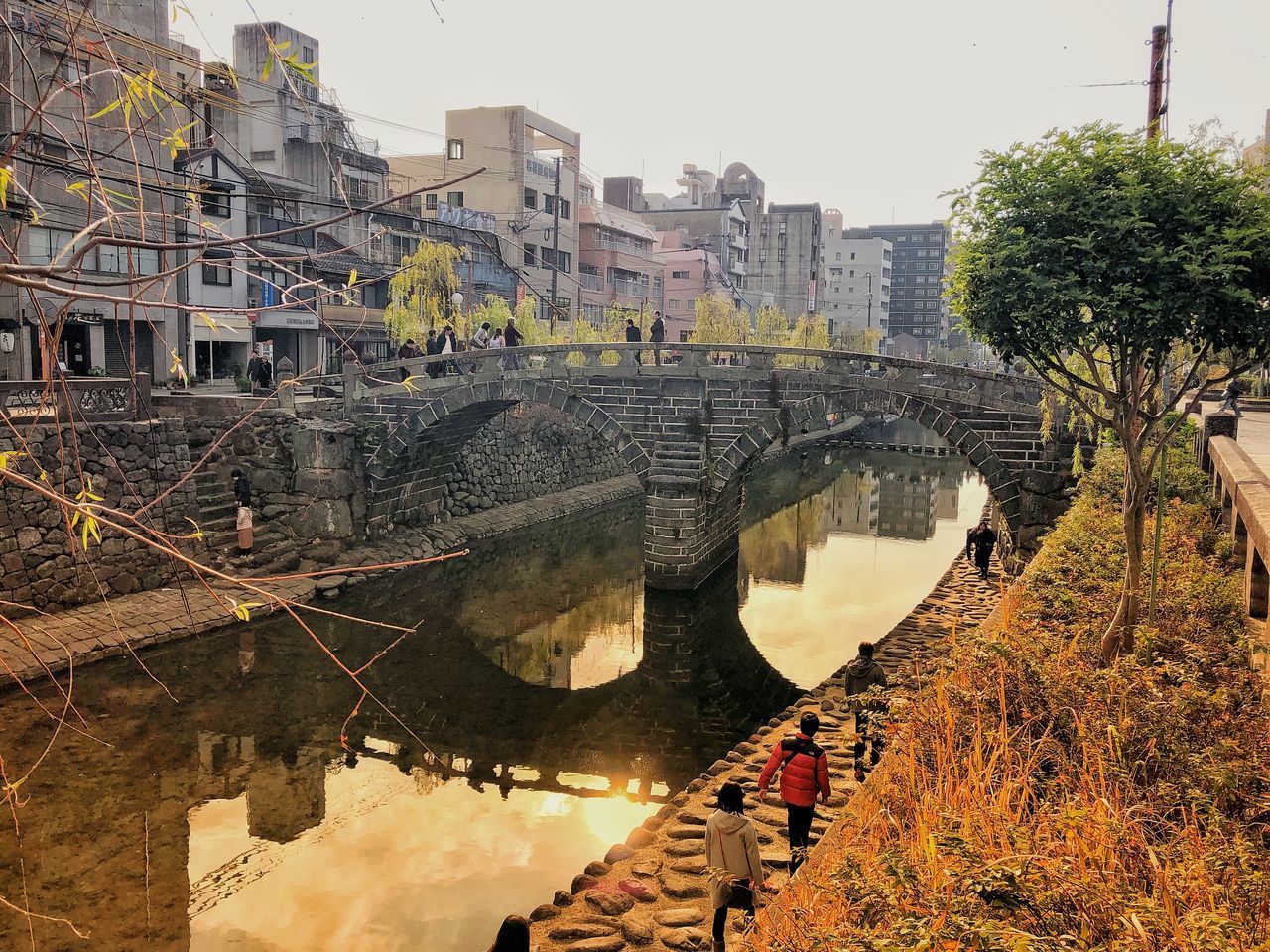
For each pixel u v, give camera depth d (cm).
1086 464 2136
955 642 1000
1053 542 1564
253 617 2050
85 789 1388
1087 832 563
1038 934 463
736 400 2441
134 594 1986
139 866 1215
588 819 1388
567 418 3906
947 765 726
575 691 1939
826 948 488
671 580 2489
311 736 1639
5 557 1727
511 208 4922
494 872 1234
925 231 12100
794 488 4844
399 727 1712
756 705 1878
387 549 2630
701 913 886
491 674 2006
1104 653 973
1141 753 704
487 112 4928
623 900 909
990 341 1006
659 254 6819
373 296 4003
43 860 1211
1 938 1048
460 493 3156
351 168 3825
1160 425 1717
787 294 8562
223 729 1623
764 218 8588
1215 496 1684
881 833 679
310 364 3706
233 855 1258
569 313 5194
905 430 8488
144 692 1691
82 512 326
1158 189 890
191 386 2973
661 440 2495
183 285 3075
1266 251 850
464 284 4388
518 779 1526
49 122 384
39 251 2378
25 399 1841
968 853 520
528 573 2789
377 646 2077
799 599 2659
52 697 1612
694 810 1126
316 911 1127
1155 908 461
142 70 389
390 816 1387
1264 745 709
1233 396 1822
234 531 2289
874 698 937
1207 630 997
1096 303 893
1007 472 2200
